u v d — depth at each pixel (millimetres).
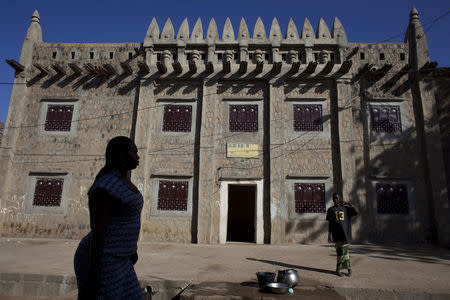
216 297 5082
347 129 12938
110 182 2275
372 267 7434
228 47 14172
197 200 12703
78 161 13453
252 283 5922
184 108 13703
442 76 13609
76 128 13773
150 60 14055
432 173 12453
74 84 14234
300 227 12320
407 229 12297
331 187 12656
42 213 13023
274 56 13844
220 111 13539
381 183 12711
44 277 6328
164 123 13562
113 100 13961
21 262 7660
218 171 12938
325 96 13516
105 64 13539
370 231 12273
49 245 10836
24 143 13703
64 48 14641
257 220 12422
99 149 13531
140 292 2410
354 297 5461
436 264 7906
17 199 13164
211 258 8617
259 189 12719
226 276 6434
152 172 13062
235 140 13219
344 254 6555
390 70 13648
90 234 2391
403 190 12656
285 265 7688
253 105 13594
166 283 5949
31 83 14367
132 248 2375
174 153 13234
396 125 13227
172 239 12445
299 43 13906
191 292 5281
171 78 13805
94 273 2066
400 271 6980
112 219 2260
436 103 13422
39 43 14797
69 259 8172
